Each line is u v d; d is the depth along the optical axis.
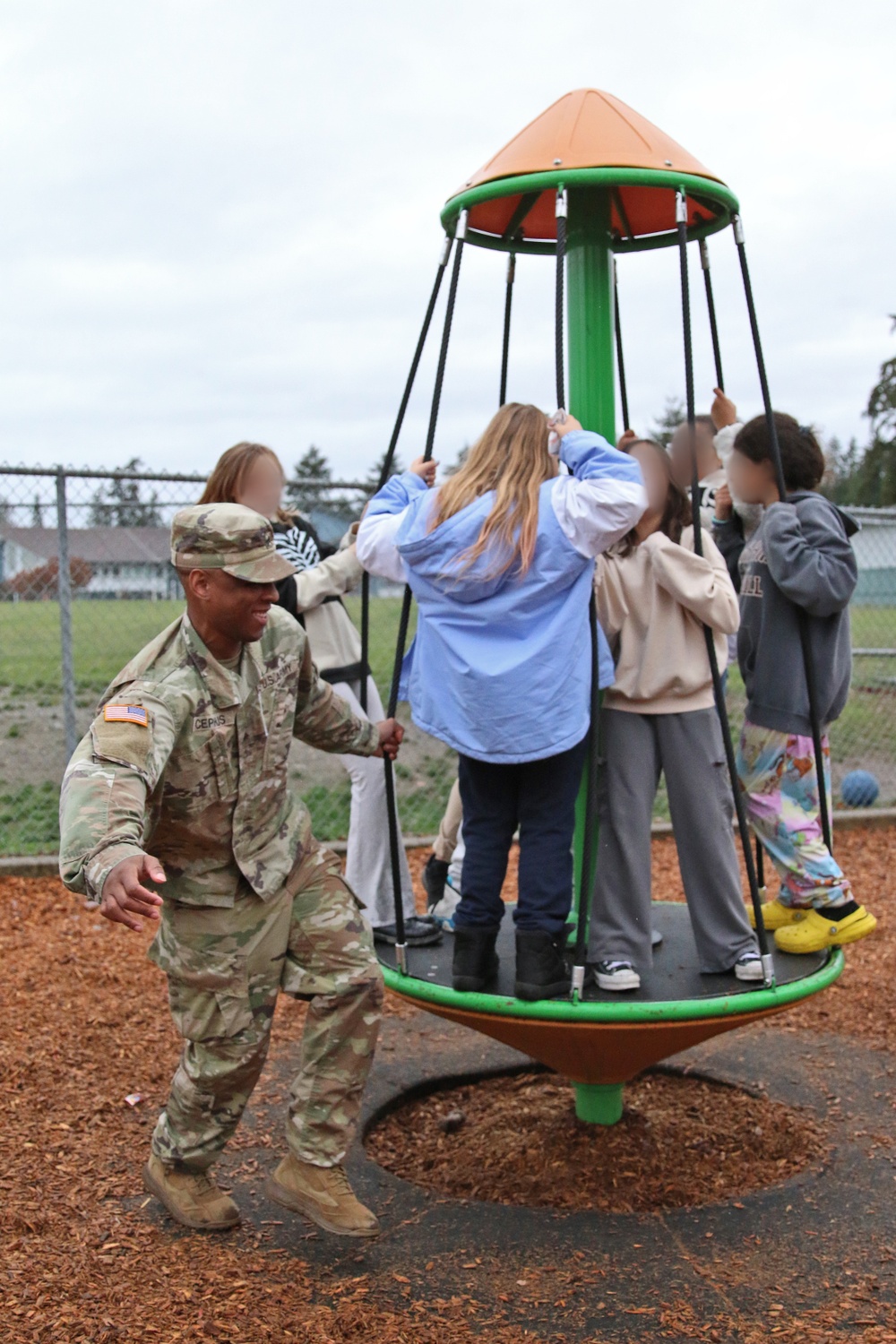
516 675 2.75
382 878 3.79
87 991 4.62
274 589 2.55
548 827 2.88
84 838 2.19
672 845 7.02
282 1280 2.63
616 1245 2.85
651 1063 3.19
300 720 2.94
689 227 3.62
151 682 2.49
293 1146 2.82
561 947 2.92
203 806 2.59
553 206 3.56
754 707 3.45
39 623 7.12
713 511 4.11
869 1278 2.68
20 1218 2.83
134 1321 2.41
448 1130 3.74
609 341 3.33
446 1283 2.66
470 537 2.78
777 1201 3.08
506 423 2.88
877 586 14.71
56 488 6.11
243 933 2.71
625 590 3.12
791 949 3.38
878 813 7.67
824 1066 4.07
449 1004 2.99
